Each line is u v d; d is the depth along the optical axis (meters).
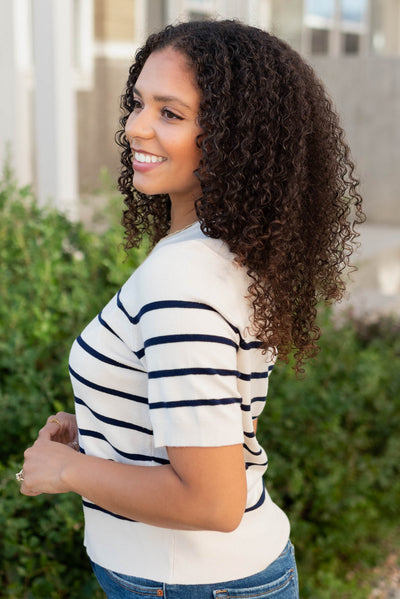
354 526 3.13
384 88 9.81
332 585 2.90
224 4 7.36
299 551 2.95
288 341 1.35
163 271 1.15
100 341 1.25
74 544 2.40
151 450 1.26
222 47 1.23
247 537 1.32
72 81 5.57
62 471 1.24
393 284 7.87
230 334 1.15
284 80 1.25
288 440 2.99
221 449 1.11
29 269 3.39
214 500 1.12
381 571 3.40
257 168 1.23
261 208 1.23
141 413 1.25
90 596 2.32
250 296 1.21
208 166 1.21
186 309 1.13
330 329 3.49
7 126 5.54
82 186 8.38
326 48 11.17
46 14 5.39
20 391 2.67
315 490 3.07
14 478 2.31
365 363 3.46
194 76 1.22
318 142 1.32
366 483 3.20
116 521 1.30
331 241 1.41
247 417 1.26
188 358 1.11
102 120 9.46
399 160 9.80
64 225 4.00
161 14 9.37
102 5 9.27
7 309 3.00
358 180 1.43
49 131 5.53
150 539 1.27
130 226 1.67
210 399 1.11
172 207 1.37
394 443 3.38
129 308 1.21
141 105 1.30
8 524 2.24
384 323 4.54
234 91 1.22
